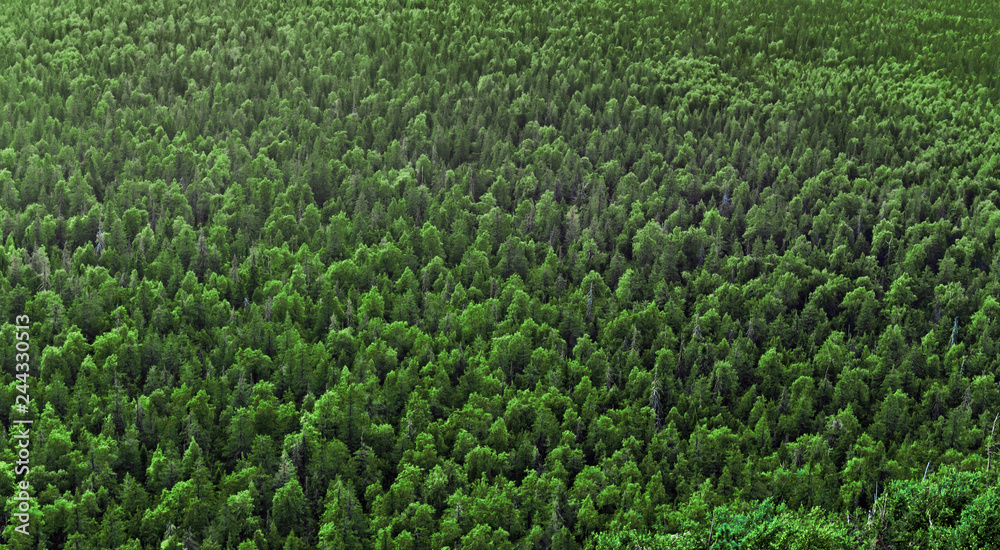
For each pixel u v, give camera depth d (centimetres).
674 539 9044
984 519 8925
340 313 12756
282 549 9375
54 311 12106
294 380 11456
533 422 11044
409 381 11356
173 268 13412
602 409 11488
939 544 8912
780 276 14025
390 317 13025
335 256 14450
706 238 14900
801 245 14838
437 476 9869
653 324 13038
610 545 8994
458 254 14712
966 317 13512
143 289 12731
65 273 12912
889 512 9400
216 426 10688
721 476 10419
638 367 12119
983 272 14288
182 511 9500
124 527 9400
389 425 10606
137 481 10150
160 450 9981
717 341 13000
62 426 10344
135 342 11594
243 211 15000
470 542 9094
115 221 14275
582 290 13712
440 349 12275
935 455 10750
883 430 11231
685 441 10812
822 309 13450
